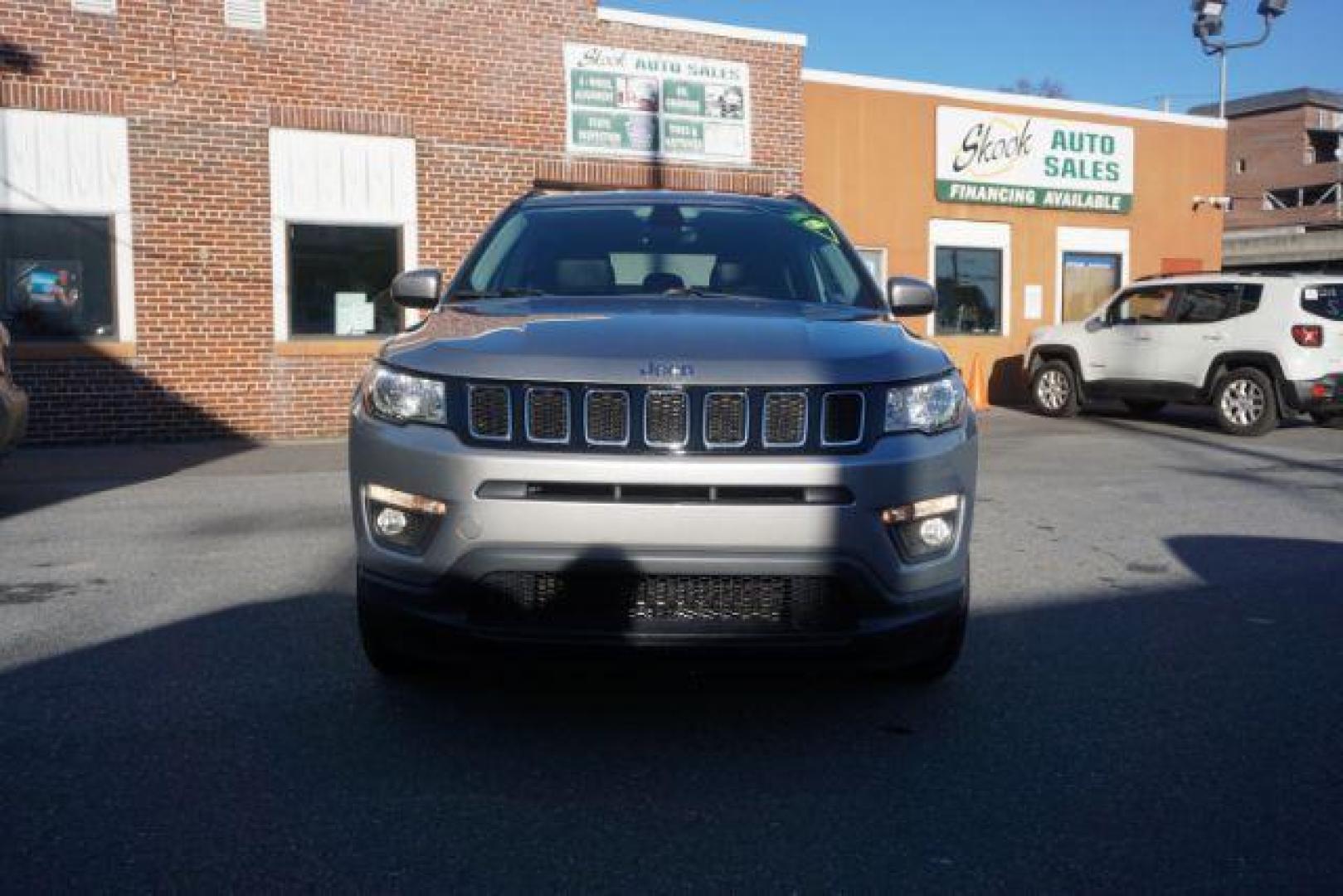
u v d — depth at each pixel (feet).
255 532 24.48
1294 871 9.79
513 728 12.98
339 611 17.87
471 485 11.62
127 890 9.25
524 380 11.83
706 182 51.24
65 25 39.70
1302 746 12.71
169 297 41.68
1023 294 63.16
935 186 59.47
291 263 43.70
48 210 40.01
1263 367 46.09
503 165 46.96
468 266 16.75
